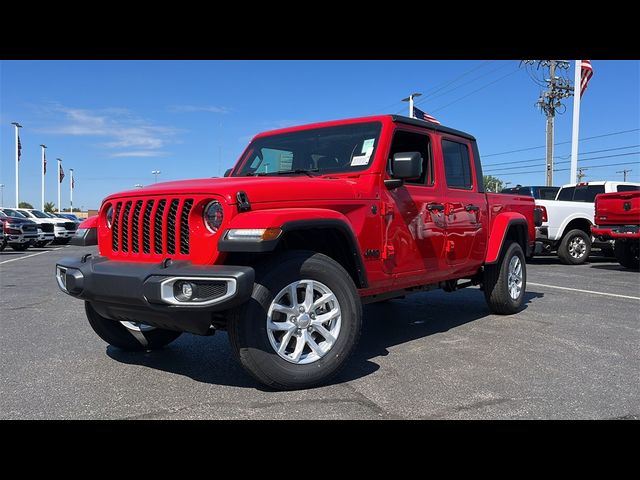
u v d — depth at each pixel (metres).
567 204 13.09
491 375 4.11
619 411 3.39
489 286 6.50
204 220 3.63
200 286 3.35
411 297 8.04
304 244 4.17
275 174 5.04
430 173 5.40
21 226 22.22
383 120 4.78
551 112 31.14
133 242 4.05
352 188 4.31
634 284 9.43
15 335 5.63
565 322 6.14
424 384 3.89
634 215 10.69
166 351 4.90
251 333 3.54
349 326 3.92
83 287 3.88
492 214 6.38
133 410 3.41
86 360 4.61
